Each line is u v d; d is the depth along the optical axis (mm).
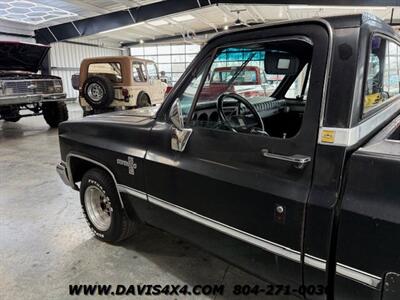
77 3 9172
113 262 2246
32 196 3516
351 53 1094
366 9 8555
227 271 2141
